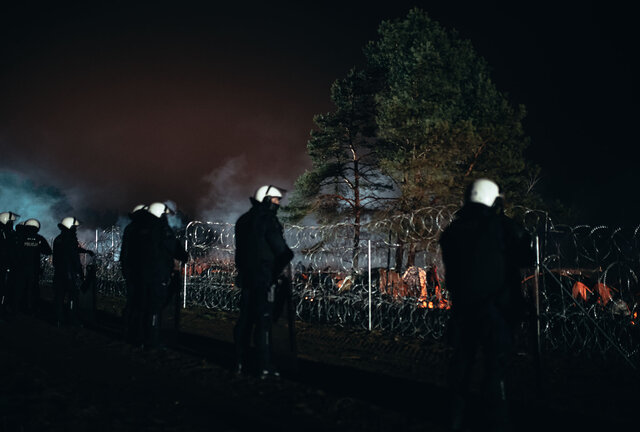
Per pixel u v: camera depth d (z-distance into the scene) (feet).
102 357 25.32
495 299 15.16
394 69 88.58
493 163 72.43
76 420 15.83
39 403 17.21
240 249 22.25
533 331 19.29
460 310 15.44
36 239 41.11
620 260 28.76
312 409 17.56
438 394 19.97
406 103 78.89
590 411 18.20
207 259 47.06
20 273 39.99
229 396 18.98
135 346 28.19
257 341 21.66
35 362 23.84
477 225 15.56
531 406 18.54
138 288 28.55
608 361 26.13
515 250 15.61
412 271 40.37
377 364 25.16
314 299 40.40
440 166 71.26
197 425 15.85
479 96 81.41
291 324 21.72
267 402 18.34
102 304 49.29
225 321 38.88
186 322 38.14
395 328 35.53
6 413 16.19
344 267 39.14
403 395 19.70
